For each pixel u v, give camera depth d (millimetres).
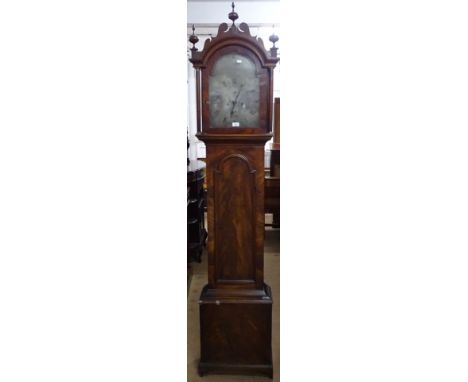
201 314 1342
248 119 1235
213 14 1809
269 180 2322
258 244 1320
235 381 1354
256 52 1192
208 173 1277
